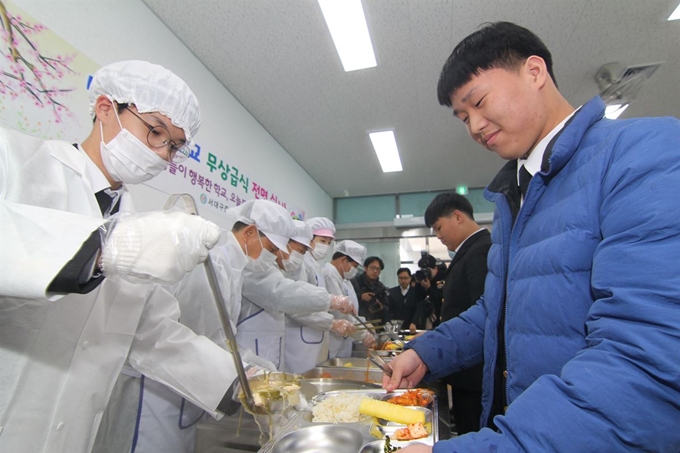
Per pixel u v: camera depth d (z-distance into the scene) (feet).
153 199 6.45
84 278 1.59
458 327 3.49
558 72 8.51
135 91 2.80
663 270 1.26
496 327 2.71
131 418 3.49
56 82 4.75
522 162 2.72
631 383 1.18
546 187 2.20
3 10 4.13
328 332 8.40
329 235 9.32
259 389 3.07
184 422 3.84
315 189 16.30
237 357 2.43
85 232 1.69
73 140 4.97
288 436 2.56
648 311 1.23
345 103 9.89
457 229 5.56
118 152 2.84
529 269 2.06
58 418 2.29
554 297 1.86
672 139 1.50
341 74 8.63
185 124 3.04
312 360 7.34
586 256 1.76
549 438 1.21
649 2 6.57
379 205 18.72
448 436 3.43
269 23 7.02
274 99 9.68
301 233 6.72
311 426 2.72
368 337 7.82
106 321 2.64
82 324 2.42
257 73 8.55
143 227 1.78
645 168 1.49
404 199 18.48
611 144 1.75
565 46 7.68
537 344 1.95
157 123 2.90
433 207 5.75
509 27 2.26
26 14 4.40
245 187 9.93
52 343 2.24
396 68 8.40
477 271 4.65
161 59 6.82
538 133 2.35
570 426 1.20
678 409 1.15
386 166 14.53
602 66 8.27
